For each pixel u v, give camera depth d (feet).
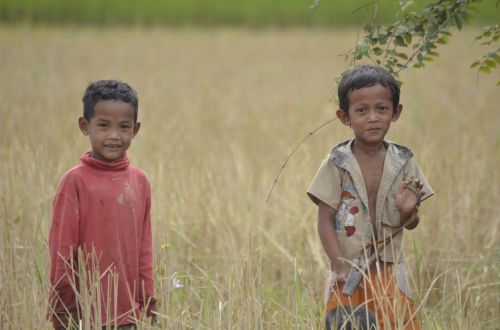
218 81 97.86
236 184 42.78
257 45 144.66
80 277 22.36
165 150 49.49
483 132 58.18
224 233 35.55
